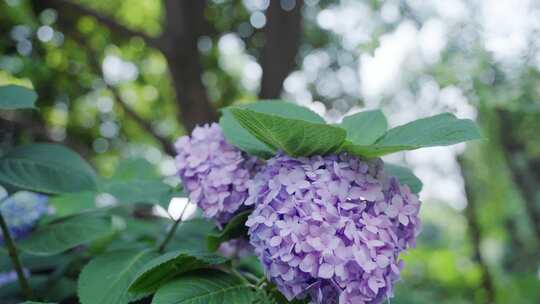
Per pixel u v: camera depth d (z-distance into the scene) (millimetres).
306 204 455
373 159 509
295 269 447
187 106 2076
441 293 2758
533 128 1997
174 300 474
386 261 447
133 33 2055
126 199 655
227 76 2955
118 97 2586
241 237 604
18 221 695
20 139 1623
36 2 2018
